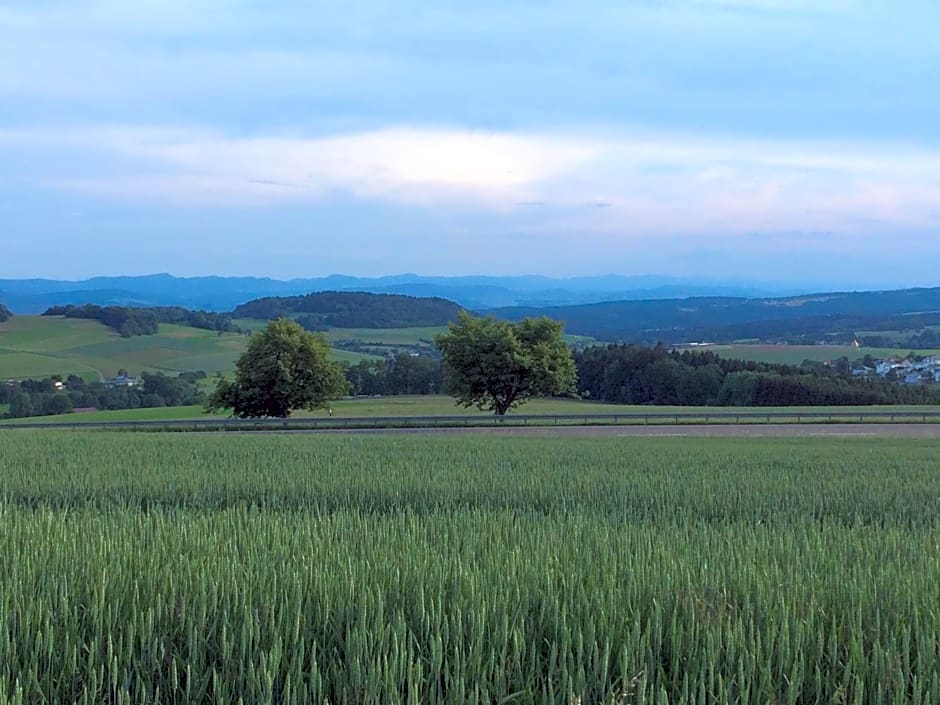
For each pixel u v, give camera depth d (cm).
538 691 455
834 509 1209
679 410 4903
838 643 498
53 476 1538
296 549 711
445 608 535
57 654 481
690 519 1084
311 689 438
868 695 452
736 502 1254
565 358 5094
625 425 3909
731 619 517
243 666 459
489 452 2169
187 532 809
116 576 593
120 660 476
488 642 489
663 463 1870
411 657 441
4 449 2216
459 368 5053
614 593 551
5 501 1199
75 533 773
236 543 750
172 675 453
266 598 530
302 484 1427
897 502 1227
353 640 470
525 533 841
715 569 628
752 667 457
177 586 569
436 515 1030
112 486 1405
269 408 5159
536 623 525
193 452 2114
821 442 2736
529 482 1459
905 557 758
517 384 5003
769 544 789
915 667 480
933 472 1670
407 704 432
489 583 582
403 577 586
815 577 615
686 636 496
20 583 570
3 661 465
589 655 459
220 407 5156
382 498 1295
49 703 443
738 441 2772
